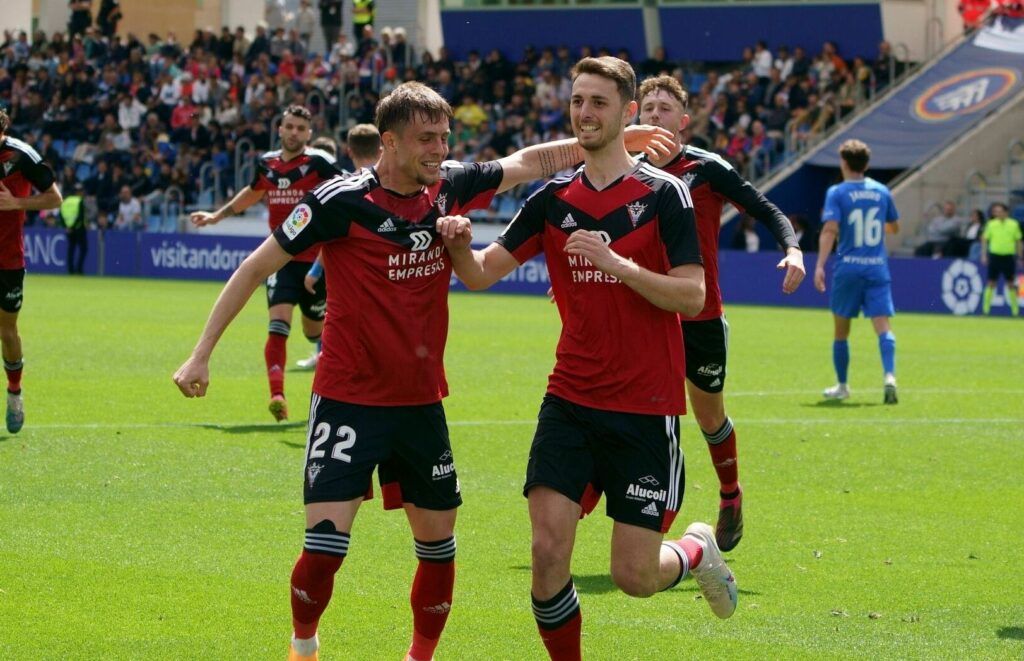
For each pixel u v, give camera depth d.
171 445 18.94
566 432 9.82
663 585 10.02
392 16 76.25
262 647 10.53
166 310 43.53
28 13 87.06
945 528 14.98
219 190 66.38
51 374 26.38
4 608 11.34
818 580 12.80
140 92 72.69
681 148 13.80
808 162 59.62
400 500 10.08
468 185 10.34
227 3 82.38
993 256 48.25
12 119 75.00
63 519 14.50
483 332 37.81
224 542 13.72
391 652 10.59
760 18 66.19
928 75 62.16
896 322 45.22
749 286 54.53
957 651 10.72
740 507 13.91
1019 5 64.25
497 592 12.20
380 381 9.72
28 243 67.25
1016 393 26.14
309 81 71.06
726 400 24.78
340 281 9.81
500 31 71.94
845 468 18.34
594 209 9.96
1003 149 58.84
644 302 9.77
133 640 10.62
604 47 69.94
